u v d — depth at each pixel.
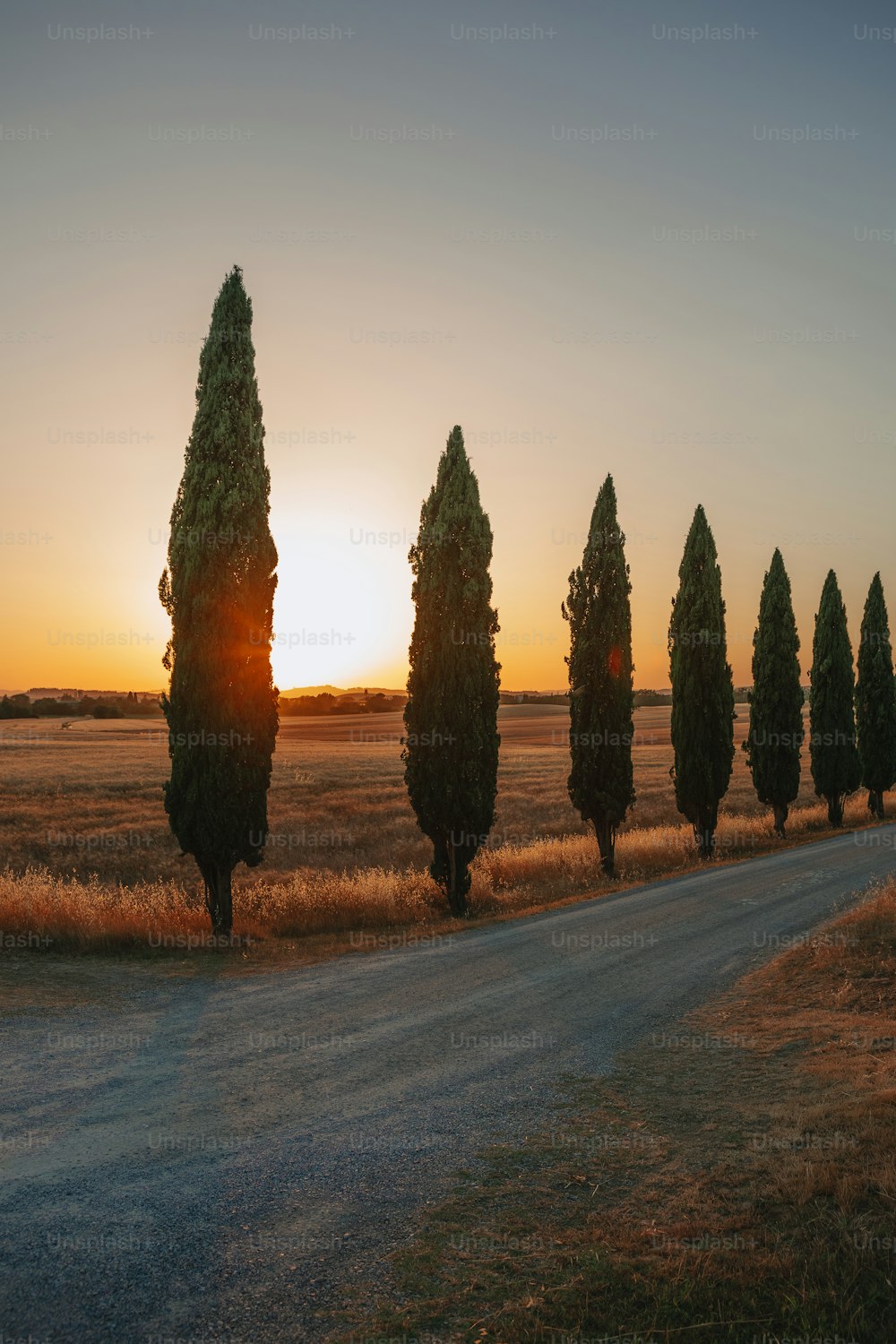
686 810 30.09
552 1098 7.62
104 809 38.69
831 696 38.56
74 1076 7.95
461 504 20.22
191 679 15.42
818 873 22.25
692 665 30.25
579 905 19.47
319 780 51.16
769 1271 4.77
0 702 142.00
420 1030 9.73
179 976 12.20
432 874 19.45
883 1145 6.05
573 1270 4.87
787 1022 9.84
